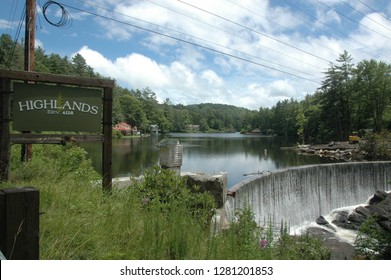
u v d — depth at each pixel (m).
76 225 3.70
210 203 6.14
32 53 9.59
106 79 6.40
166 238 3.95
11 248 1.92
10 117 5.81
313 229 18.77
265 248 4.99
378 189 25.45
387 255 11.07
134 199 5.50
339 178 23.17
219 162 42.22
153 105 149.50
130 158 36.84
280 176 18.05
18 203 1.94
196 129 195.12
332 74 72.38
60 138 6.07
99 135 6.34
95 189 5.84
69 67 101.69
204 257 3.81
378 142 44.41
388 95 66.62
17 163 7.47
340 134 70.88
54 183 5.34
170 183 6.23
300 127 89.62
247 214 7.11
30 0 9.49
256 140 101.00
